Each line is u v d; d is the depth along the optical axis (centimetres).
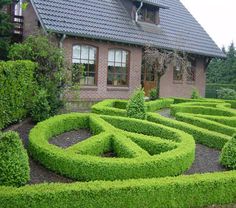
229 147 891
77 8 1984
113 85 2080
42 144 827
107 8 2177
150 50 2105
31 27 1927
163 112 1805
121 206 583
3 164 628
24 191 544
